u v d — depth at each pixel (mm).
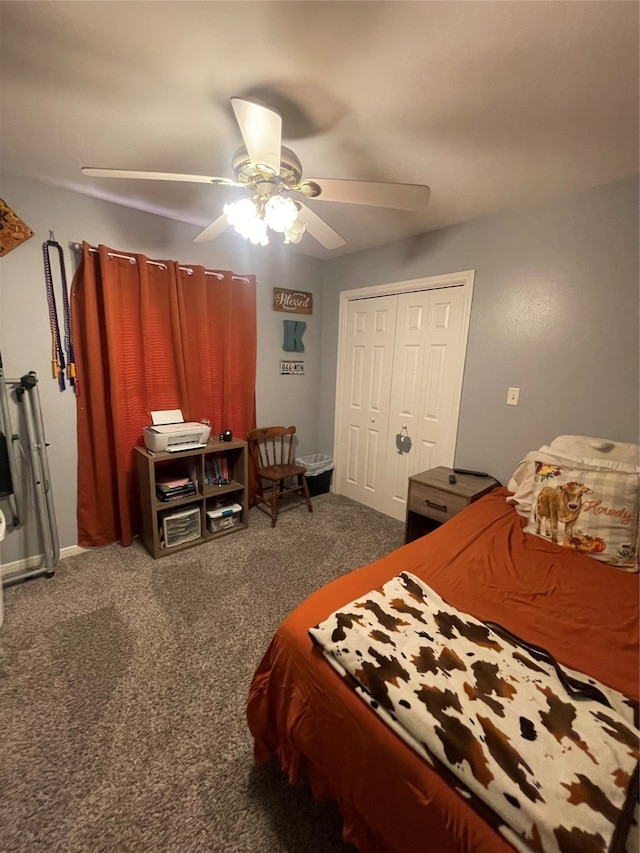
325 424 3777
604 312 1950
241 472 2900
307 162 1744
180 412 2703
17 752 1261
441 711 828
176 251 2615
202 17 996
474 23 988
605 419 1999
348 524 3045
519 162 1707
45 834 1058
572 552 1653
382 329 3135
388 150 1633
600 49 1062
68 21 1019
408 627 1073
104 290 2244
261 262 3104
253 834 1078
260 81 1233
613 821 638
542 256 2139
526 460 2146
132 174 1341
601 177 1824
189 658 1662
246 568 2379
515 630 1172
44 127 1530
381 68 1159
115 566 2354
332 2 937
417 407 2949
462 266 2508
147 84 1264
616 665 1042
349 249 3160
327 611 1188
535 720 820
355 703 922
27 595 2053
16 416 2127
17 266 2047
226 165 1839
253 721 1171
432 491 2389
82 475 2426
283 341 3377
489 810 695
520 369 2303
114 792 1159
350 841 929
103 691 1491
